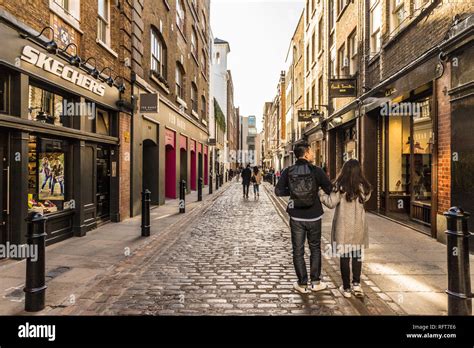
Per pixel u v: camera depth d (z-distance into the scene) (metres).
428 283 4.81
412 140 9.87
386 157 11.16
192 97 24.05
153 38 14.02
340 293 4.52
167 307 4.11
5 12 5.47
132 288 4.71
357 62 13.08
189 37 21.89
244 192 18.91
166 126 15.43
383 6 10.54
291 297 4.41
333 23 17.38
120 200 10.16
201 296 4.44
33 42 6.22
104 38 9.70
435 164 7.45
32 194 6.77
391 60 9.98
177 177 18.09
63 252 6.55
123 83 10.31
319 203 4.60
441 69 7.09
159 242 7.55
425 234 8.07
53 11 6.97
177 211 12.95
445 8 7.12
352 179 4.34
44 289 3.99
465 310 3.38
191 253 6.66
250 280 5.07
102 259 6.11
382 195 11.48
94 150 8.81
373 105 10.91
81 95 8.00
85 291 4.55
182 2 19.44
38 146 6.91
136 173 11.34
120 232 8.55
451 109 6.70
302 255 4.59
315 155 21.69
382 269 5.42
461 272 3.40
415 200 9.59
